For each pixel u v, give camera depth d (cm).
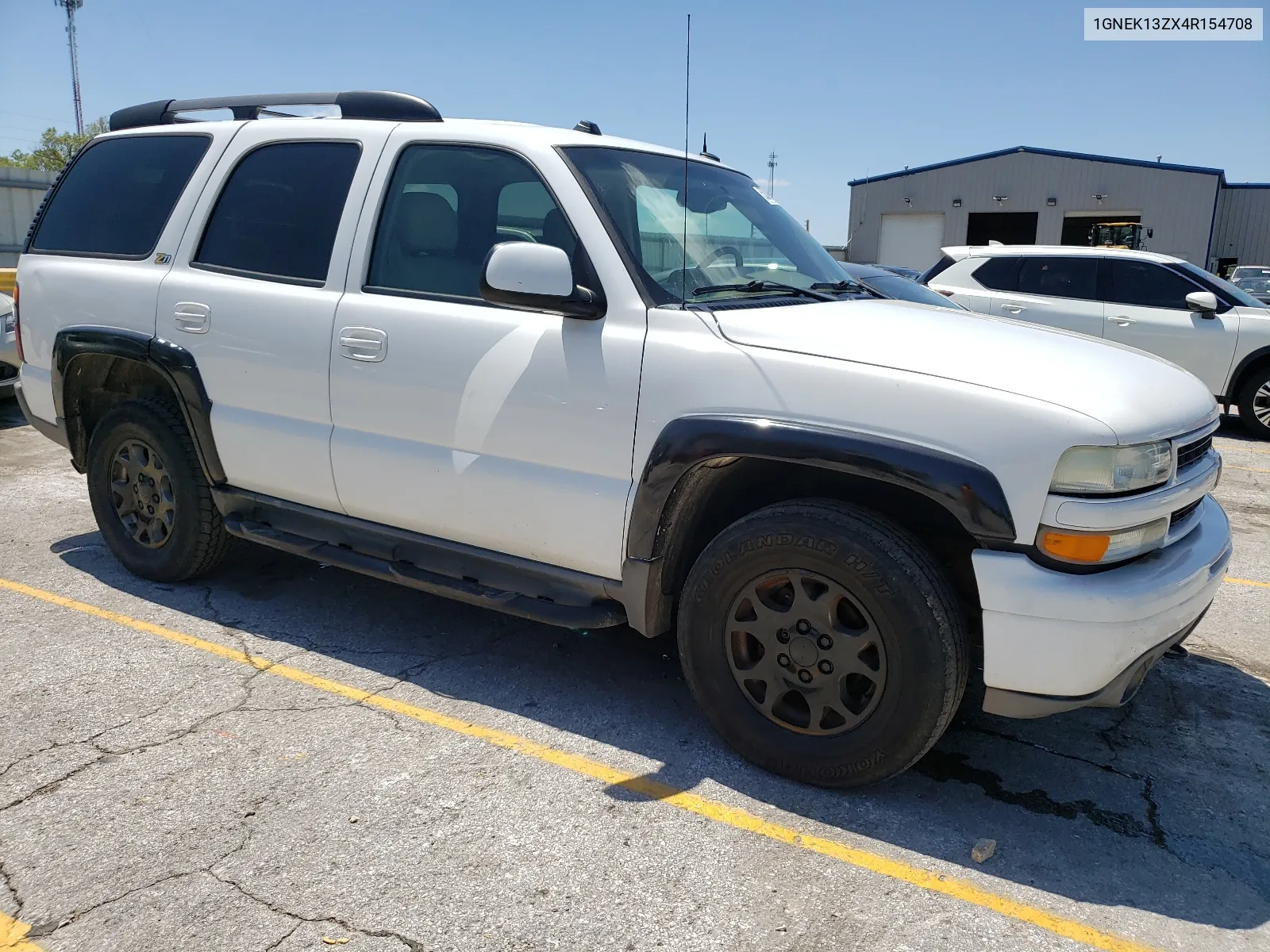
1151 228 3462
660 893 248
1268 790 309
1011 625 262
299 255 378
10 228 2119
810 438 271
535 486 320
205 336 393
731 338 294
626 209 328
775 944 231
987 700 274
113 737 317
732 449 281
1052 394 262
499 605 340
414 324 341
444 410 335
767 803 291
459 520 340
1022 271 1066
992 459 257
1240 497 732
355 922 234
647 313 305
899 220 3856
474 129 351
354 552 383
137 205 435
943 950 231
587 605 327
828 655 286
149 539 448
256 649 390
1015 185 3625
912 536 277
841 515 277
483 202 342
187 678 362
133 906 237
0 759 301
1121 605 256
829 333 292
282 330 371
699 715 347
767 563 290
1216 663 411
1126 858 271
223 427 394
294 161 390
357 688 359
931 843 275
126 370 456
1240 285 2186
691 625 309
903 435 265
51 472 691
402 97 375
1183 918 247
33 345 457
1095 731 346
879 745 281
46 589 449
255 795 286
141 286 414
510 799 288
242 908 238
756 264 358
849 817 285
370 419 353
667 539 308
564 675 376
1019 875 262
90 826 268
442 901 242
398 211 359
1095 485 255
